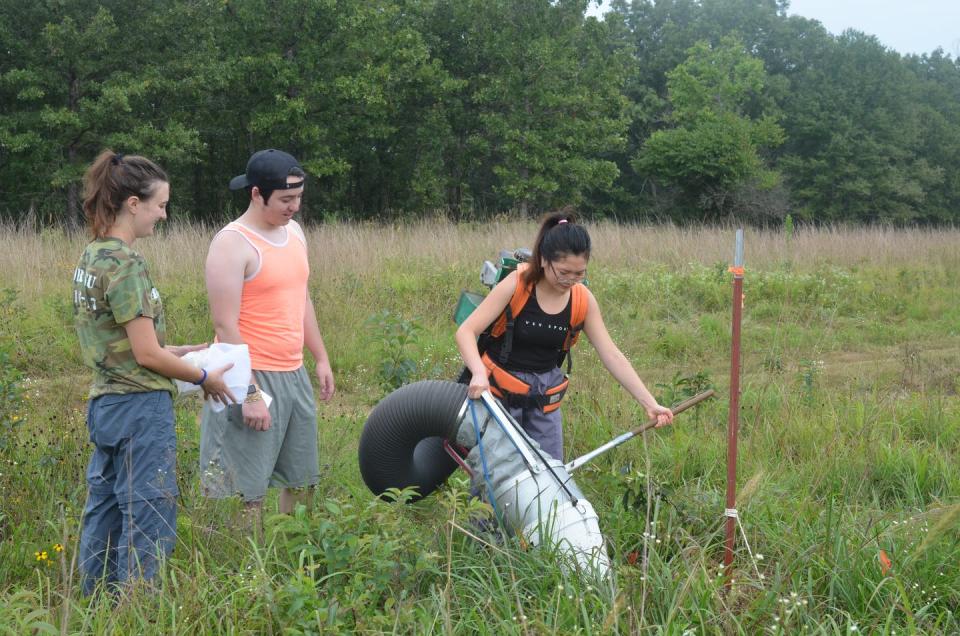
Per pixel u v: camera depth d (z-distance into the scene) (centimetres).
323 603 298
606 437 541
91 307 321
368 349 819
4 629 273
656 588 330
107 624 294
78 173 2611
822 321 1057
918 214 5662
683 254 1413
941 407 616
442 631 299
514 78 3500
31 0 2644
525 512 360
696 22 6712
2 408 466
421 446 412
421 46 3238
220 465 368
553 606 319
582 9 3741
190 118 3092
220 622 301
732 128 4456
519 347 388
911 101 6344
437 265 1227
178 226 1336
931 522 400
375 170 3794
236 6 3053
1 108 2775
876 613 336
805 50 6619
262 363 372
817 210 5416
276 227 372
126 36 2783
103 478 341
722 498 425
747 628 322
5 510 400
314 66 3083
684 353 895
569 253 362
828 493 454
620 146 3878
